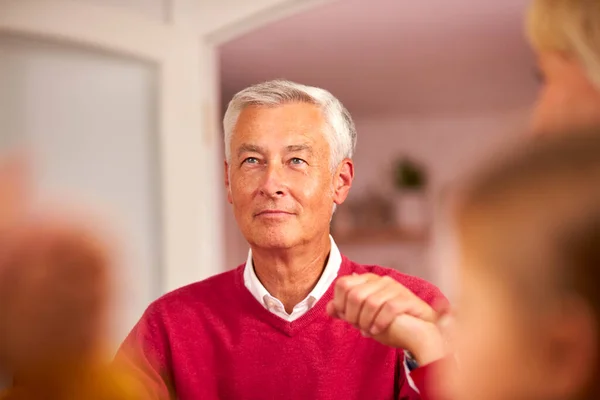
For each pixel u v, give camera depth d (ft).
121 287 1.04
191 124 6.12
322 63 14.90
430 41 13.37
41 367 1.02
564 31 1.68
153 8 6.12
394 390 3.39
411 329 2.07
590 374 0.85
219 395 3.47
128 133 5.92
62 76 5.72
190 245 6.06
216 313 3.53
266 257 3.39
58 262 1.00
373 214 22.44
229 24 6.20
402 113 21.75
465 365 0.95
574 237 0.82
